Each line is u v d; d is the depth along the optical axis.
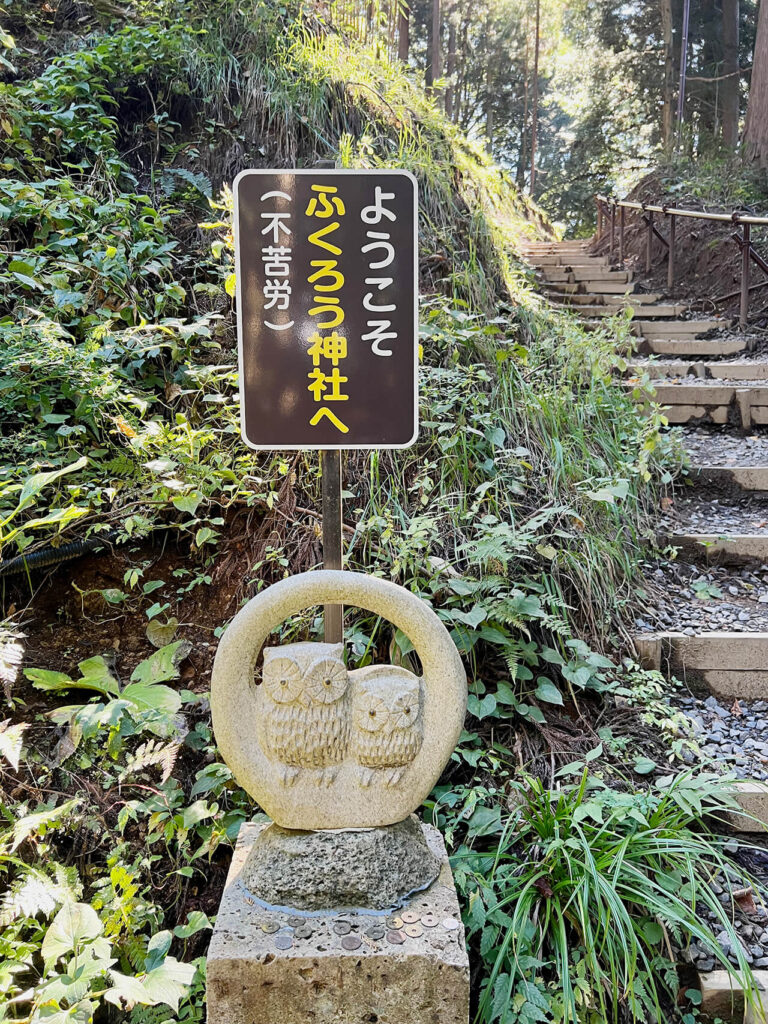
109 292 2.95
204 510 2.54
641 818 1.76
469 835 1.89
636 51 15.13
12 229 3.16
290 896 1.47
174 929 1.72
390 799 1.50
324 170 1.69
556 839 1.75
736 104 13.24
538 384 3.39
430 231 3.75
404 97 4.59
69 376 2.51
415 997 1.38
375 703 1.47
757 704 2.48
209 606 2.44
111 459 2.58
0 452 2.48
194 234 3.41
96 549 2.39
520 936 1.65
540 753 2.15
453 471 2.71
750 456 3.69
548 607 2.48
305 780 1.49
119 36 3.84
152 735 2.09
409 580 2.38
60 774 2.01
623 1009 1.68
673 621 2.67
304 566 2.43
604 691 2.33
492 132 19.22
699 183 7.66
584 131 16.11
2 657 1.86
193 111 3.89
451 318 3.14
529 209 11.20
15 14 4.12
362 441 1.77
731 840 2.01
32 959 1.73
